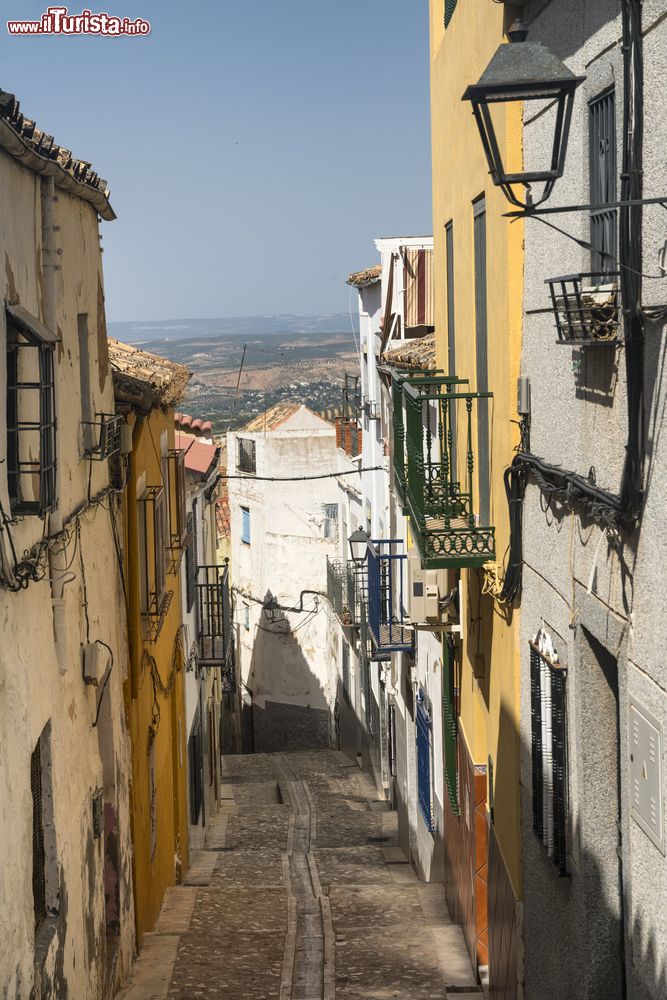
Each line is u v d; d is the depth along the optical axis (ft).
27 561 20.89
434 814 46.11
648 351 16.08
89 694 28.73
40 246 24.99
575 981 21.24
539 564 23.93
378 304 71.41
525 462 24.31
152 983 32.96
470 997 31.60
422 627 37.42
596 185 19.31
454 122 34.73
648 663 16.30
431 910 41.50
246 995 31.76
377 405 71.77
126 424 35.40
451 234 36.73
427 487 32.09
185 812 52.85
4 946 18.98
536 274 23.86
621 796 18.10
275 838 66.03
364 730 85.40
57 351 25.96
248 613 120.47
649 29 15.56
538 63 15.56
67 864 25.29
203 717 66.18
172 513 50.29
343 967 34.58
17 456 21.29
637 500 16.46
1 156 20.93
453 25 34.47
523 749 25.82
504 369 26.45
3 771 19.31
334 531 112.57
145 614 38.37
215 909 42.06
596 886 20.44
